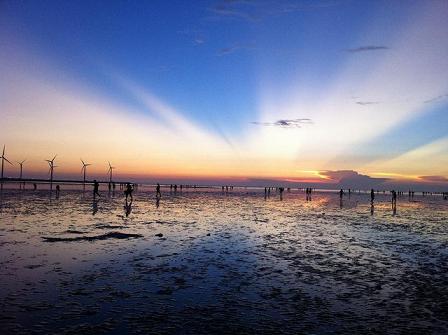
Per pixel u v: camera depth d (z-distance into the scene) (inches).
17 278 431.2
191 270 499.2
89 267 496.4
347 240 812.6
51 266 494.3
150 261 545.3
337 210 1819.6
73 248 619.5
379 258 617.9
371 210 1838.1
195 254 609.9
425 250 704.4
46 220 981.2
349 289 427.2
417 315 343.0
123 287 411.5
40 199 1930.4
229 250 657.0
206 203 2170.3
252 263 555.2
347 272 512.4
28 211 1219.9
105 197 2407.7
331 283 452.8
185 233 848.3
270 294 401.7
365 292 416.2
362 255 641.6
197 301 371.6
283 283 447.8
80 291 391.2
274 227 1023.6
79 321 309.9
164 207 1673.2
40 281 422.6
